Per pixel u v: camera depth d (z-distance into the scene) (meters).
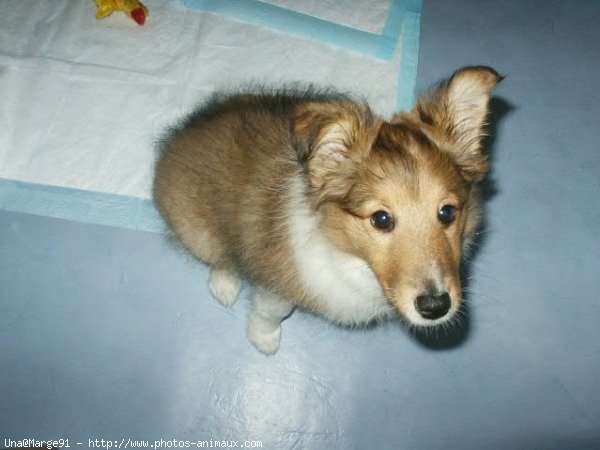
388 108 0.69
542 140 0.68
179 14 0.73
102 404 0.55
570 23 0.76
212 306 0.59
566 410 0.56
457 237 0.39
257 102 0.51
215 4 0.74
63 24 0.72
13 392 0.55
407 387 0.56
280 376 0.57
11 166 0.64
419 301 0.36
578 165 0.67
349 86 0.70
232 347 0.58
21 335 0.57
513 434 0.55
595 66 0.74
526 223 0.64
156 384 0.56
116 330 0.58
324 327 0.59
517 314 0.60
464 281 0.61
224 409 0.55
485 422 0.55
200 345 0.58
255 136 0.47
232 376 0.56
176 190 0.51
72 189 0.63
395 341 0.58
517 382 0.57
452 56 0.73
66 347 0.57
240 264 0.50
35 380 0.55
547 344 0.59
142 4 0.72
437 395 0.56
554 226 0.64
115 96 0.68
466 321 0.59
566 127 0.69
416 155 0.37
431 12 0.76
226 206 0.48
